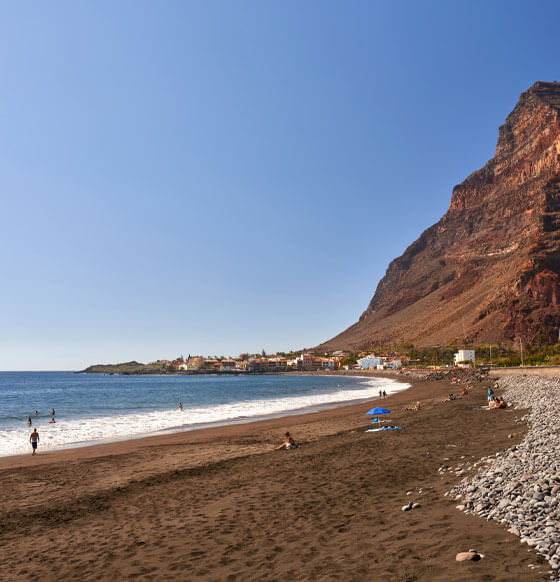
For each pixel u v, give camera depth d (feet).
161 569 27.32
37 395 376.89
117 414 187.73
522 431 63.72
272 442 91.35
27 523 41.93
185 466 67.92
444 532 26.86
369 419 127.03
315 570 24.34
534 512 26.58
